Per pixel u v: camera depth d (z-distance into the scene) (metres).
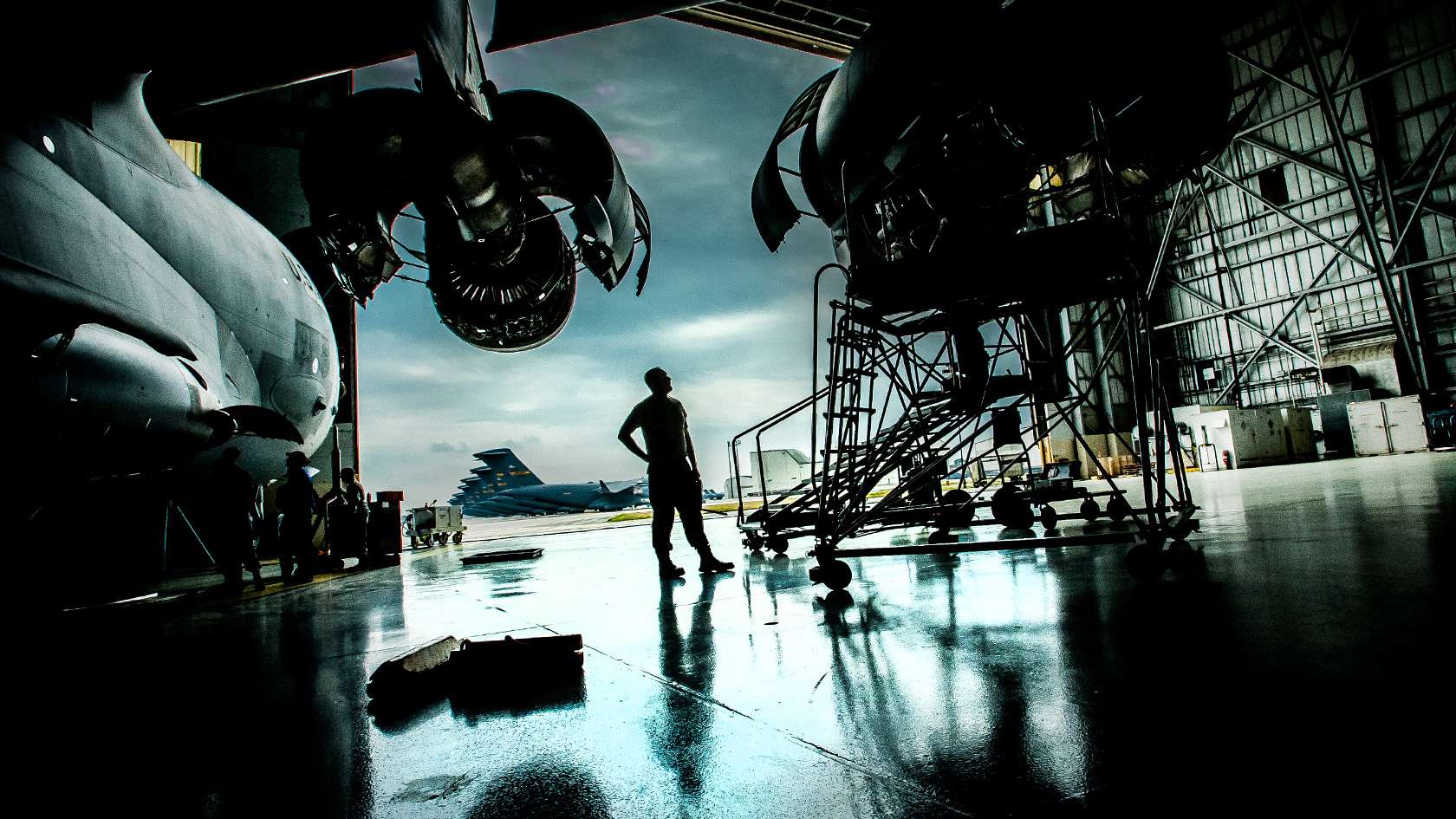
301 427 9.66
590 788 1.34
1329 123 19.61
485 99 6.09
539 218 6.54
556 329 7.80
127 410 4.64
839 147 3.99
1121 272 3.17
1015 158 3.78
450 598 4.83
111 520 6.18
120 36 4.57
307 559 7.50
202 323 6.92
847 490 3.78
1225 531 4.57
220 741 1.82
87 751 1.78
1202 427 21.47
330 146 5.73
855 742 1.45
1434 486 6.70
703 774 1.36
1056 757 1.26
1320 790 1.01
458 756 1.60
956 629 2.43
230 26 4.53
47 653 3.41
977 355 4.51
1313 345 24.62
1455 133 20.45
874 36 3.69
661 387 5.30
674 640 2.73
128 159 6.29
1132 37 3.37
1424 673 1.47
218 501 6.64
